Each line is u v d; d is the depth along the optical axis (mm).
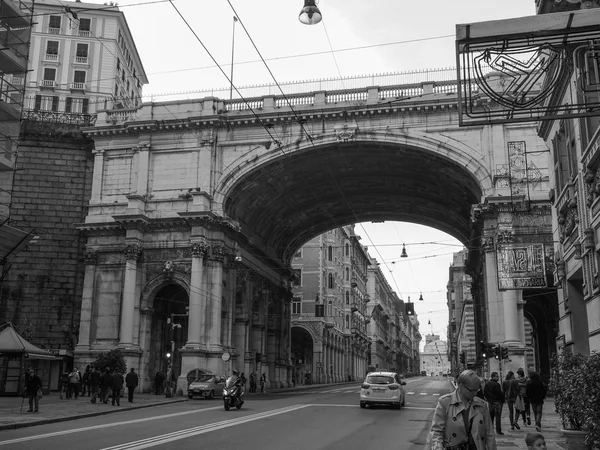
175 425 15633
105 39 55219
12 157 24938
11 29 25516
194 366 32250
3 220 24141
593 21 9195
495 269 31562
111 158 37406
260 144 35375
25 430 14555
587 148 12531
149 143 36688
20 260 36281
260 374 41469
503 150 32594
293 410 21109
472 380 5012
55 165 37906
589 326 13352
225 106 36719
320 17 14789
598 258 12438
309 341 66375
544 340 42656
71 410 20031
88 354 34188
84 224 35719
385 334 116125
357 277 86875
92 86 54000
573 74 13156
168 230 35281
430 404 26359
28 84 52969
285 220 44875
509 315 30438
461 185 36281
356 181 40219
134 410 22047
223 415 19016
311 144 34344
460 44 9781
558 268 16109
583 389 8367
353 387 52688
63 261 36688
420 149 33500
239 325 38438
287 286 50375
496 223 31984
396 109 33531
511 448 12172
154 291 35219
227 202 36000
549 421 18422
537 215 31391
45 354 26891
